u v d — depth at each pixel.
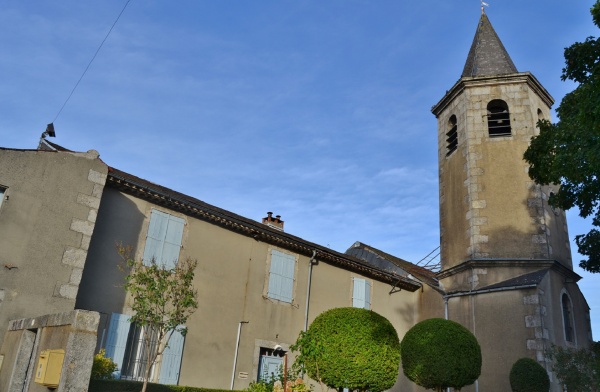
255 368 13.05
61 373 6.60
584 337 15.20
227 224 13.52
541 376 12.23
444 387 10.78
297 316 14.48
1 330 8.88
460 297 15.77
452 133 18.44
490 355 14.14
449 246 17.09
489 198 16.31
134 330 11.28
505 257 15.38
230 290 13.16
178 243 12.46
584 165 9.69
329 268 15.95
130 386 9.33
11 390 7.85
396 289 17.59
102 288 10.93
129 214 11.81
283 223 19.09
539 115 17.83
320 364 10.09
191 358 11.88
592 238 12.63
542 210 15.61
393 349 10.60
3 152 9.70
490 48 19.20
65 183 10.34
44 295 9.49
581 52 11.04
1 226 9.31
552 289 14.48
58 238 9.95
